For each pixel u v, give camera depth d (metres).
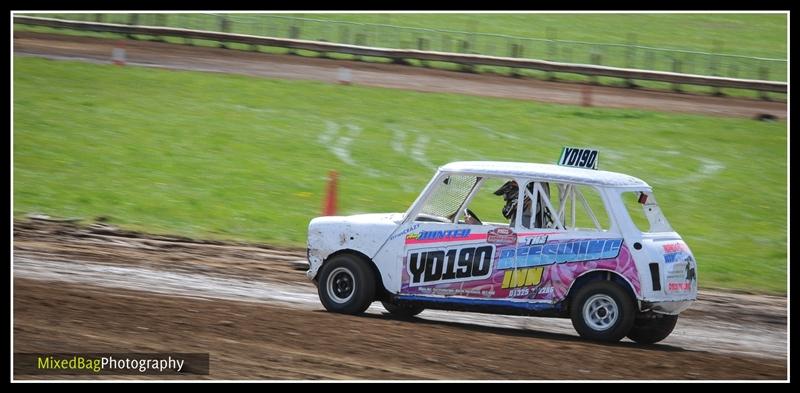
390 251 18.47
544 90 58.09
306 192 34.84
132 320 16.89
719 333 20.39
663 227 18.00
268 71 57.84
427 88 55.66
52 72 52.53
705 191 38.19
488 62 63.72
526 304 17.62
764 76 73.25
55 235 26.62
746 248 30.98
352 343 15.95
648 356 16.44
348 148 41.31
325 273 18.94
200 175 36.06
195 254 25.78
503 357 15.57
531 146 43.09
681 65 76.56
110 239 26.78
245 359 14.67
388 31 84.75
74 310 17.42
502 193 18.72
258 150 40.09
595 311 17.30
